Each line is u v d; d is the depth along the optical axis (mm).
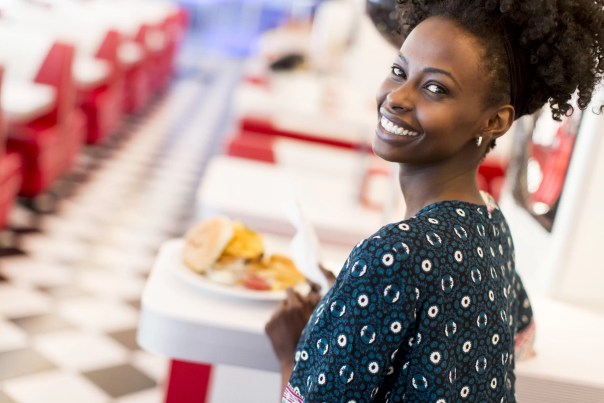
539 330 1723
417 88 948
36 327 3225
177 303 1506
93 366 2994
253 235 1680
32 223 4484
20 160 4535
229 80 12180
